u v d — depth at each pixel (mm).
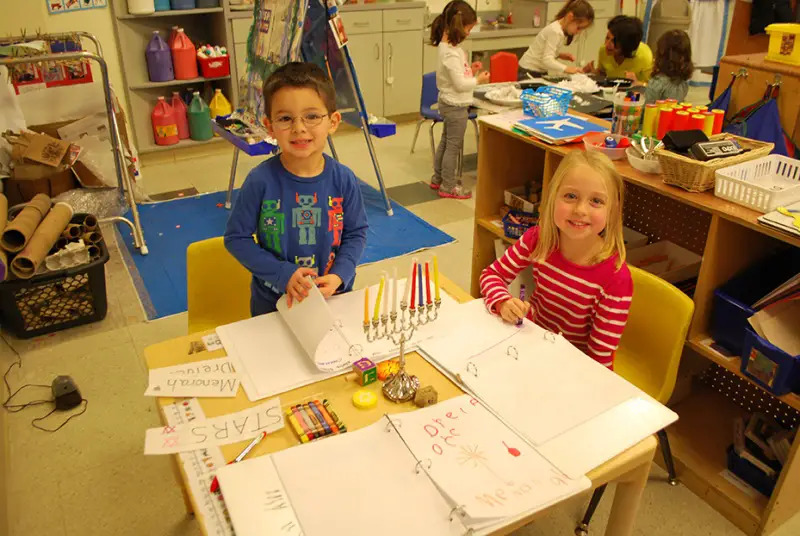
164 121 4641
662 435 1922
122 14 4359
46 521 1820
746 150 1852
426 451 1056
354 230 1621
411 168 4660
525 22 6094
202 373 1266
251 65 3535
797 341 1670
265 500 957
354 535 905
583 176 1445
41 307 2609
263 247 1581
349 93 3523
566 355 1319
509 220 2457
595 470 1045
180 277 3137
